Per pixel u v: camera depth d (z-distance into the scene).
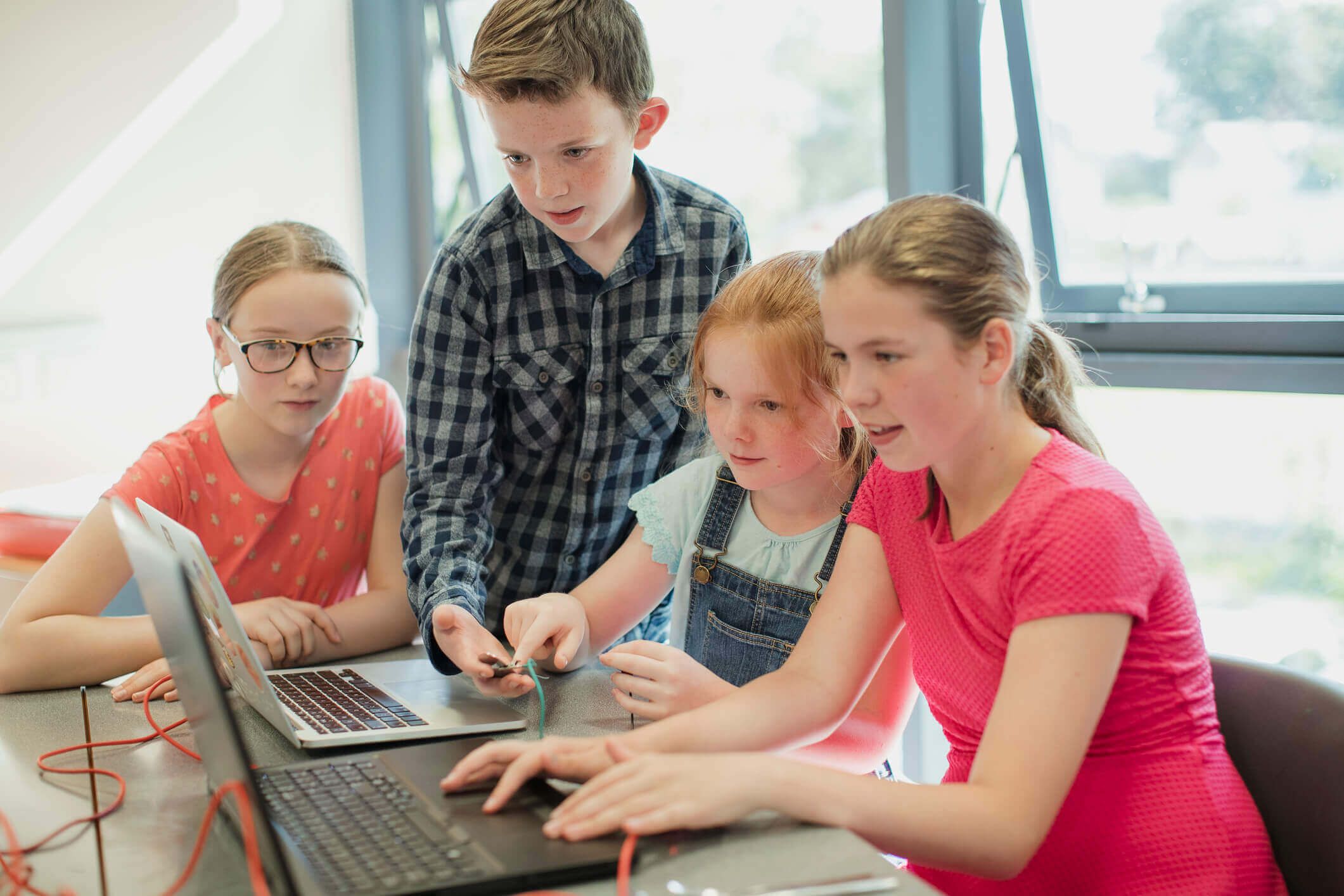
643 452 1.56
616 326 1.49
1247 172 1.86
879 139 2.31
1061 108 2.07
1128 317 1.98
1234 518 1.93
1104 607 0.86
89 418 2.73
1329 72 1.73
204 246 2.86
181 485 1.47
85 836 0.86
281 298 1.39
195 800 0.93
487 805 0.83
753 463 1.22
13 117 2.58
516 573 1.63
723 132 2.60
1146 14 1.91
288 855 0.77
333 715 1.12
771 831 0.80
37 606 1.31
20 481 2.64
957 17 2.13
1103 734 0.93
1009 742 0.84
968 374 0.89
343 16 3.01
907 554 1.06
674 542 1.37
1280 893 0.93
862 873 0.74
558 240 1.43
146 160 2.75
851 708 1.09
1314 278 1.81
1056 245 2.14
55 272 2.67
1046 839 0.93
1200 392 1.89
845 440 1.27
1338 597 1.84
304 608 1.40
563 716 1.17
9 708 1.21
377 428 1.61
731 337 1.18
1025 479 0.93
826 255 0.93
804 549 1.29
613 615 1.37
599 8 1.23
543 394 1.50
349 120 3.06
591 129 1.23
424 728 1.08
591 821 0.78
